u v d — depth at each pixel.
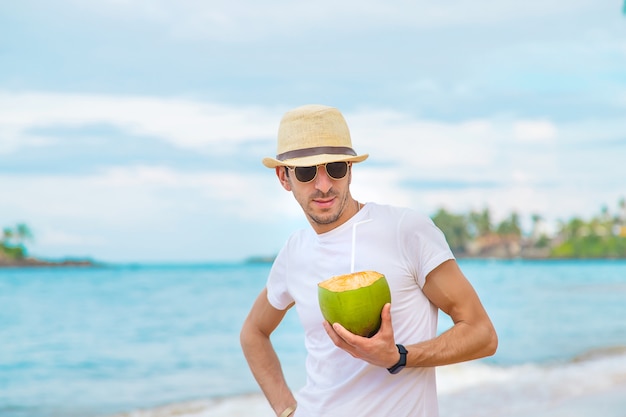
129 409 12.30
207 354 20.03
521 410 8.56
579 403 8.82
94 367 18.45
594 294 40.47
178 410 11.34
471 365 12.34
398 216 2.65
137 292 46.75
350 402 2.63
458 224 136.62
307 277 2.79
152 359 19.41
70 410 13.17
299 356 17.28
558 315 27.80
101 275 69.50
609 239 137.88
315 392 2.74
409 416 2.58
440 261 2.57
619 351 15.28
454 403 9.18
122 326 28.59
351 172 2.71
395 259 2.60
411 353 2.41
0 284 60.66
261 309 3.22
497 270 99.19
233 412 10.59
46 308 37.09
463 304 2.56
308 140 2.62
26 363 19.56
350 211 2.71
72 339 24.98
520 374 11.52
